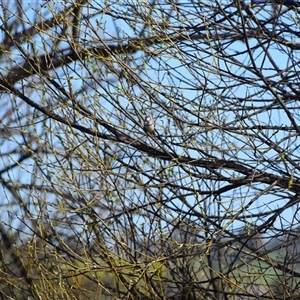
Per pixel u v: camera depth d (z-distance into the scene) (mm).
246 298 14742
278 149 13023
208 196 13477
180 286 15141
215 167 13422
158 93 13352
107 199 14680
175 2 13914
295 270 14859
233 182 13453
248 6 13641
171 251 13984
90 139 14141
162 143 13609
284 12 13727
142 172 13445
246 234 13289
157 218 14609
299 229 13555
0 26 13703
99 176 14211
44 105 14367
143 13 13672
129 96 13273
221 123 13312
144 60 13539
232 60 13367
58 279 14961
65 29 13180
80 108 13688
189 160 13492
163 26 13688
